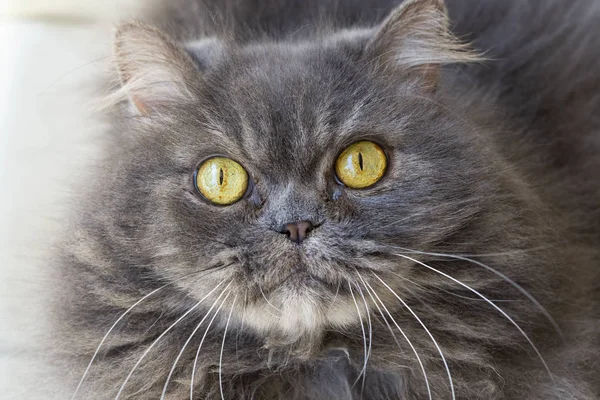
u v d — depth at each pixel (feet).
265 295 1.35
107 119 1.63
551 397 1.47
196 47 1.52
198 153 1.39
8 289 1.68
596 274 1.62
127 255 1.41
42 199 1.93
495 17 1.88
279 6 1.89
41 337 1.51
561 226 1.57
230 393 1.44
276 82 1.41
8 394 1.56
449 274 1.41
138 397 1.45
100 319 1.45
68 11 2.47
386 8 1.86
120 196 1.42
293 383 1.44
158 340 1.43
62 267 1.48
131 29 1.47
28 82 2.28
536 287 1.46
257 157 1.36
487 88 1.76
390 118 1.41
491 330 1.44
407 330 1.43
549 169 1.69
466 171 1.42
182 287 1.39
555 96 1.80
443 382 1.44
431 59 1.52
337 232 1.34
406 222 1.37
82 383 1.46
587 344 1.51
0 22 2.47
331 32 1.65
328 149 1.37
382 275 1.36
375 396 1.45
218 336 1.44
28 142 2.13
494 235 1.42
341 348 1.43
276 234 1.33
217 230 1.35
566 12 1.88
